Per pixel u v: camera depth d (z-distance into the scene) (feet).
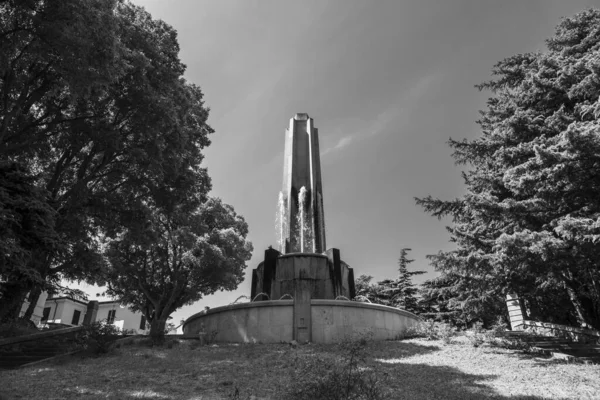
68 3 38.14
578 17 70.33
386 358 38.96
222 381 29.45
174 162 61.98
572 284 53.83
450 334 50.37
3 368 36.91
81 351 42.63
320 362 25.44
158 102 54.85
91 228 65.31
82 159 66.64
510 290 51.42
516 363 36.63
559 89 60.44
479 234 60.29
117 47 44.75
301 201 72.33
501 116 71.87
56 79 49.55
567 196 46.78
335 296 59.98
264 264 62.39
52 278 61.52
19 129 53.47
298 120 80.23
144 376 31.37
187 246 84.79
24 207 39.86
